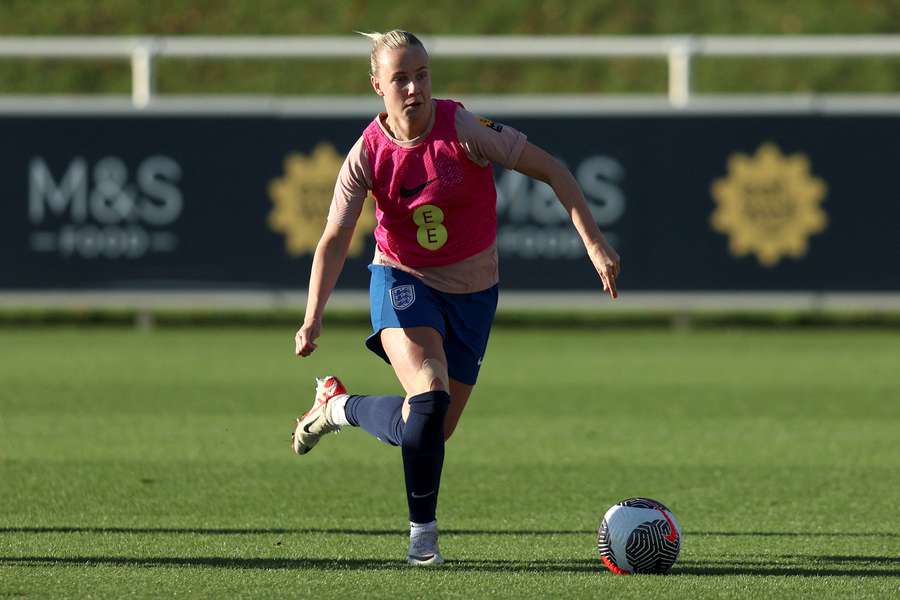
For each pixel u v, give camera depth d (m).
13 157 61.41
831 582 18.11
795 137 61.00
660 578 18.33
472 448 32.66
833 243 61.09
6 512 24.44
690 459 31.05
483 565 19.34
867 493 26.78
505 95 85.12
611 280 18.80
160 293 61.78
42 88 86.12
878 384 45.56
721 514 24.48
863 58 87.38
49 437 34.19
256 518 23.94
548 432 35.28
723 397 42.31
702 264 61.25
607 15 91.19
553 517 24.17
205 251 61.72
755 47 63.19
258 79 86.81
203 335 62.69
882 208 60.91
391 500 25.94
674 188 61.09
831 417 38.19
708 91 85.31
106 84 86.81
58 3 92.56
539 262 61.41
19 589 17.53
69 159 61.53
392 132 19.17
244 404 40.56
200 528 22.86
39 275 61.66
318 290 19.31
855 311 71.00
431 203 19.22
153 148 61.53
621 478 28.55
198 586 17.72
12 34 89.88
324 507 25.14
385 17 91.44
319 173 61.66
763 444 33.34
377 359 52.81
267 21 91.38
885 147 60.78
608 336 62.62
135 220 61.62
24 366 50.44
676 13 91.12
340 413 21.00
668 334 63.47
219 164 61.56
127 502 25.58
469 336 20.16
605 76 86.38
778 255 61.22
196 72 87.31
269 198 61.62
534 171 19.17
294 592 17.33
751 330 65.31
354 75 86.94
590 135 61.12
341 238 19.50
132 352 55.47
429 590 17.45
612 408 39.88
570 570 18.94
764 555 20.34
